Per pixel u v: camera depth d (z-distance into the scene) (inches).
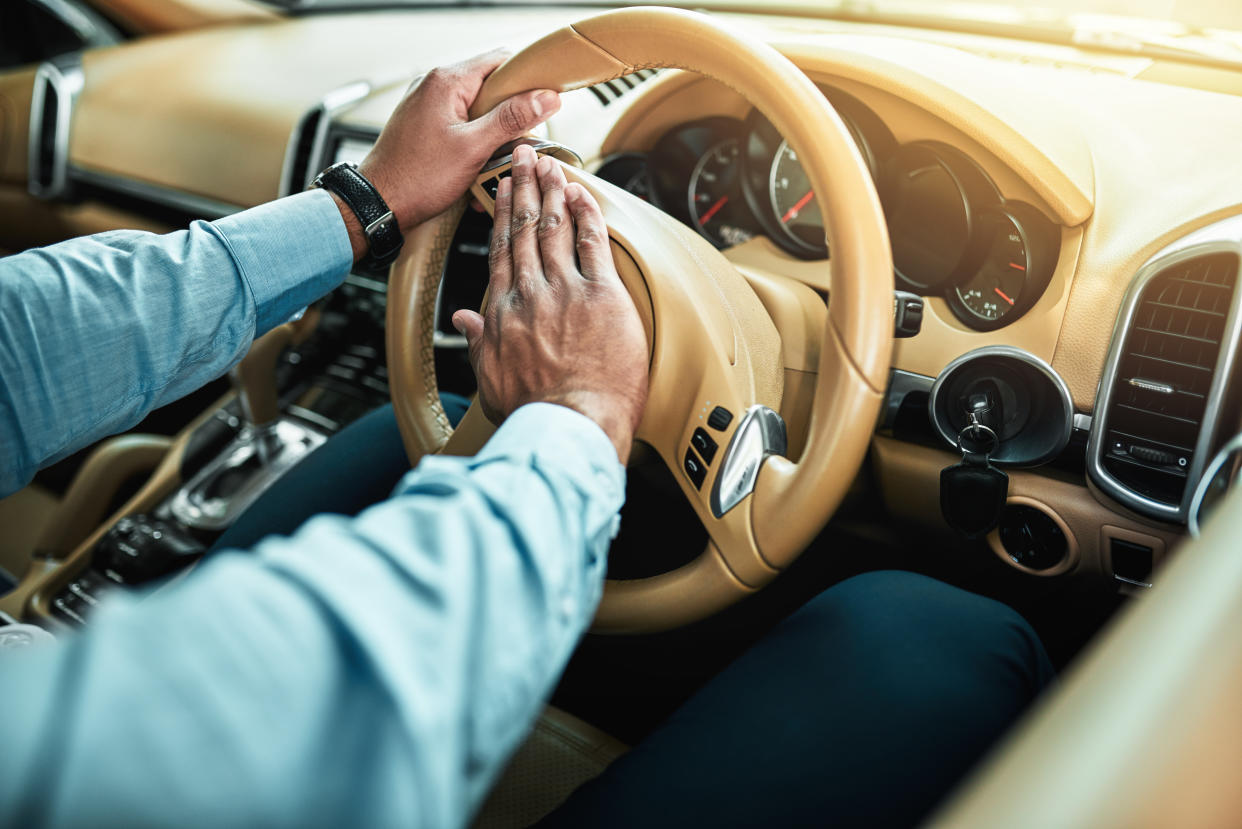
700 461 29.3
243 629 10.4
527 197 27.3
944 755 21.1
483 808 30.2
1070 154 36.8
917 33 56.5
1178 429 34.6
